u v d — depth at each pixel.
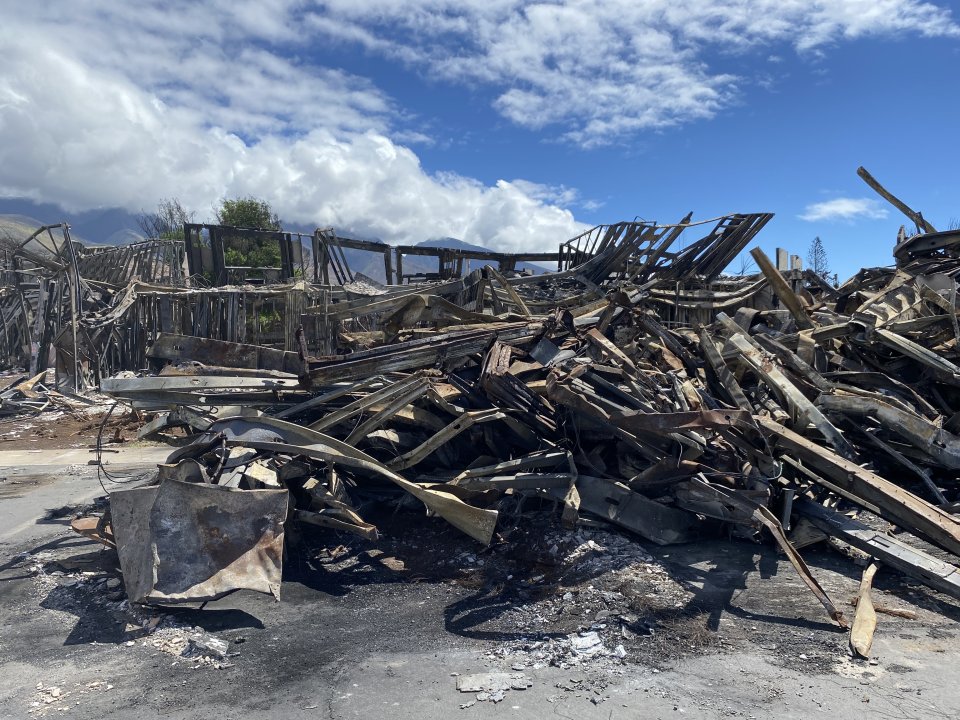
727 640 4.15
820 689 3.55
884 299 8.41
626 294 8.69
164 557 4.77
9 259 22.31
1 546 6.39
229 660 4.13
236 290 16.59
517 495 6.45
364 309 8.74
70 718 3.50
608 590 4.86
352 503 6.67
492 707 3.50
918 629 4.20
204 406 7.20
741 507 5.43
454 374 7.30
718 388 7.57
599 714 3.40
